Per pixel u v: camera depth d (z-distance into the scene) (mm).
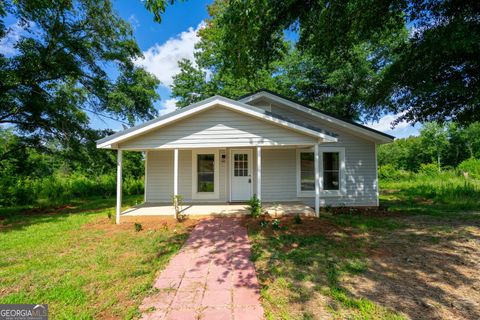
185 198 9492
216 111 7293
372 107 10773
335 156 9484
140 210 7902
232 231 5855
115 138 6848
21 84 9641
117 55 11977
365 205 9273
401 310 2701
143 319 2580
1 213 9648
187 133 7254
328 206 8852
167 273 3693
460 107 8477
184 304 2850
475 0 7129
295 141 7246
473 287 3223
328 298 2965
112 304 2889
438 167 24984
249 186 9547
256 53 7293
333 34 7664
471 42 6184
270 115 7016
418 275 3574
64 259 4320
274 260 4125
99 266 3984
